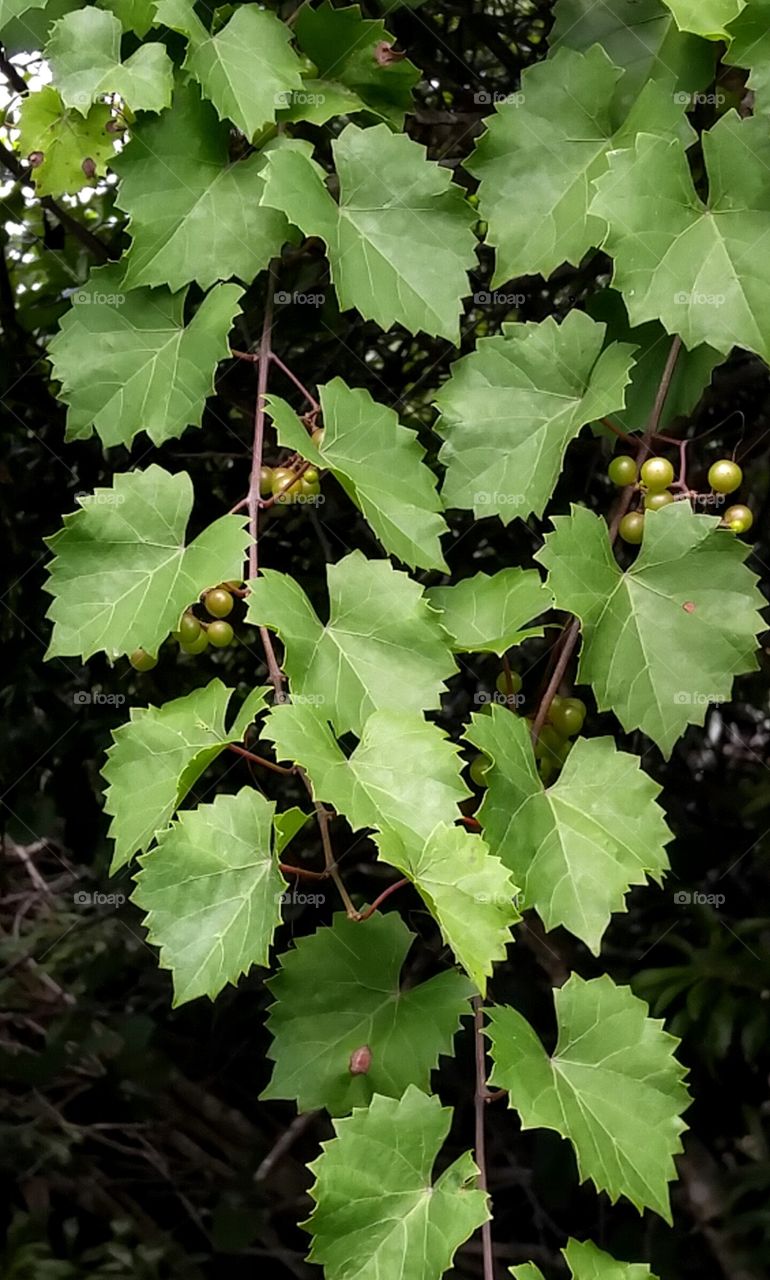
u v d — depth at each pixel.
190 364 0.48
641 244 0.45
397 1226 0.37
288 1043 0.43
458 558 0.72
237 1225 0.82
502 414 0.48
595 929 0.41
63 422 0.75
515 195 0.49
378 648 0.42
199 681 0.75
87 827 0.82
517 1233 0.85
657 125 0.48
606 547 0.45
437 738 0.39
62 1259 0.86
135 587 0.44
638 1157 0.39
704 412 0.69
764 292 0.45
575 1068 0.41
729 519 0.48
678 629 0.45
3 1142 0.85
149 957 0.85
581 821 0.43
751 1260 0.73
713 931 0.76
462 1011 0.43
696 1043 0.77
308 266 0.64
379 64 0.52
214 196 0.49
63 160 0.53
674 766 0.79
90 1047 0.84
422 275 0.48
